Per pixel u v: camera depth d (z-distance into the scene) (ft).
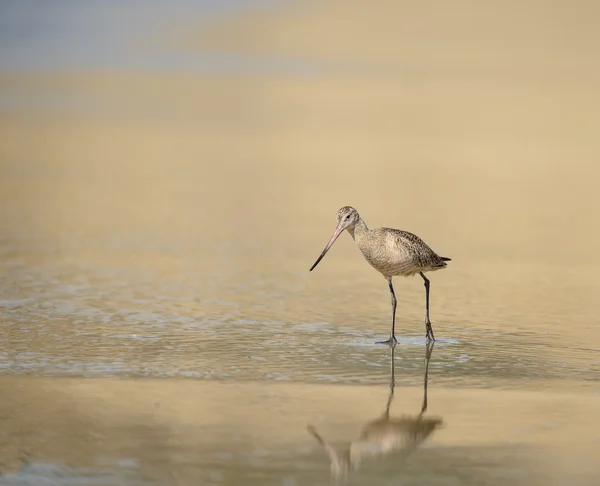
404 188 83.35
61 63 160.76
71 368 37.42
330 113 124.88
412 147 104.17
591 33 197.47
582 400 34.83
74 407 33.09
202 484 27.22
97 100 130.11
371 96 137.80
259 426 31.71
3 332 42.27
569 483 27.81
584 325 45.78
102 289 51.01
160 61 165.37
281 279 54.90
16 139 103.24
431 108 129.59
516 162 96.73
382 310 48.52
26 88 137.49
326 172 90.22
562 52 179.01
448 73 157.99
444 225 69.82
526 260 60.39
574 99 138.31
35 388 34.96
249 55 171.73
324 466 28.71
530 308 49.14
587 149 104.58
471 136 110.93
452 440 30.86
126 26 197.36
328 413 33.12
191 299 49.60
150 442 30.19
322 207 76.18
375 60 168.76
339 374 37.63
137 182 84.74
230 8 218.18
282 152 100.53
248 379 36.68
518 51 179.22
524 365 39.19
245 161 95.50
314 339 42.70
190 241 64.23
